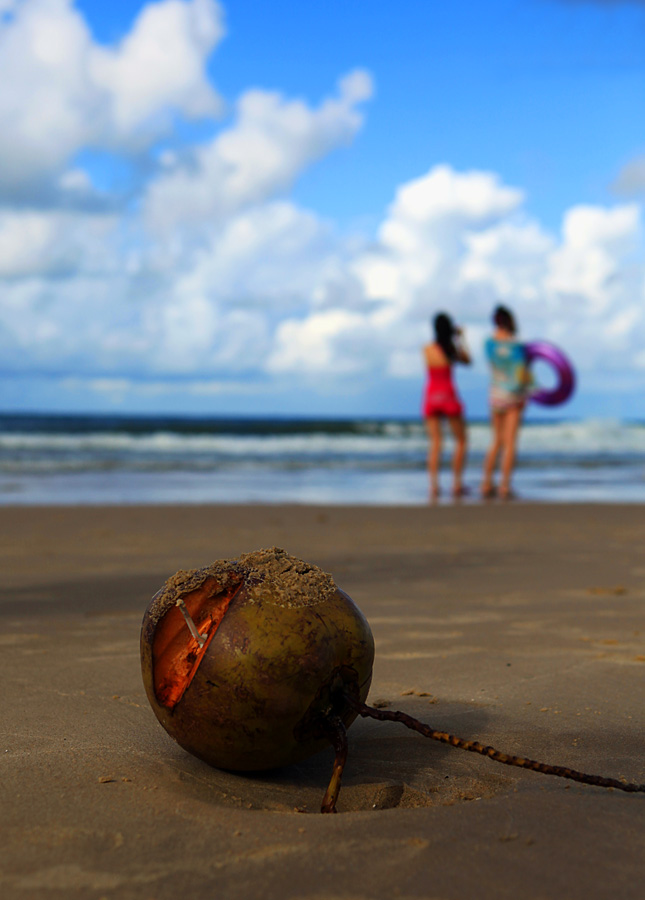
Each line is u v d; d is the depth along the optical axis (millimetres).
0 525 5840
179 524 6043
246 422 30719
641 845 1174
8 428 23453
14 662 2312
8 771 1463
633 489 9695
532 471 12477
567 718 1848
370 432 22781
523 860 1125
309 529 5879
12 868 1104
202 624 1480
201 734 1407
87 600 3285
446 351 8273
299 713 1385
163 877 1083
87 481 9930
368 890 1051
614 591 3553
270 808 1390
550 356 8172
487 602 3293
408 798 1455
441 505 7434
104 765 1510
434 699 2004
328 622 1426
